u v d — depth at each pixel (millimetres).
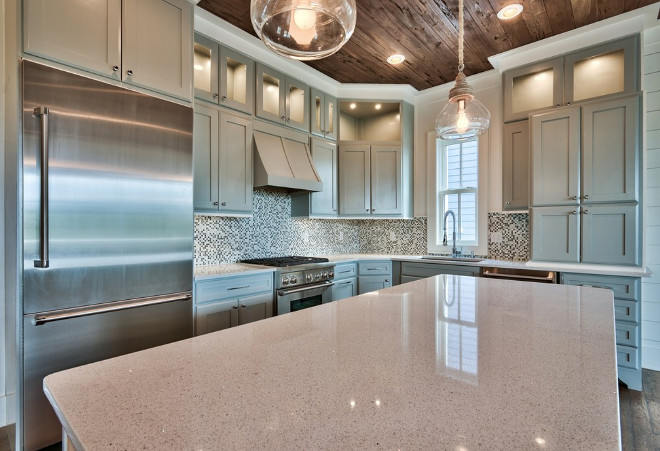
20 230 1585
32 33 1681
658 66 2809
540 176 2922
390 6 2471
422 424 554
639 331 2463
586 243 2703
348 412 590
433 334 1016
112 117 1863
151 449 497
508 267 2955
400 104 3939
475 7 2484
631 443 1883
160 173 2061
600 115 2676
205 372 763
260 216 3430
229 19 2680
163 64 2178
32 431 1624
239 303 2596
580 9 2518
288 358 840
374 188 3879
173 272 2121
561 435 522
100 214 1810
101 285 1817
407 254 4199
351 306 1371
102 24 1920
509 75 3186
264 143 3072
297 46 1480
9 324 1976
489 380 711
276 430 540
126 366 802
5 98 1953
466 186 3797
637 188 2531
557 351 876
